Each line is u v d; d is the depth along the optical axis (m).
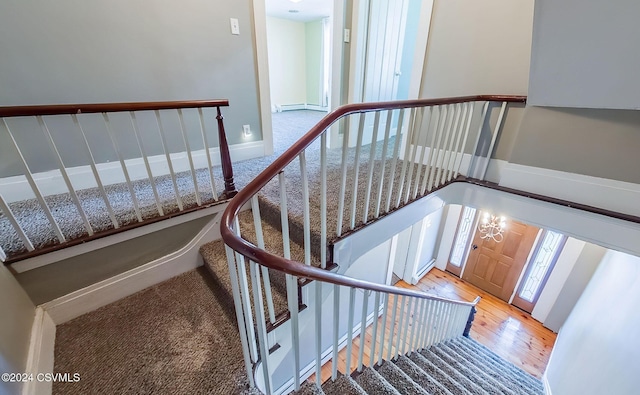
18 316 1.15
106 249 1.51
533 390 2.51
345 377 1.36
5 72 1.56
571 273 3.28
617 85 1.46
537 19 1.41
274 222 1.88
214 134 2.55
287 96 6.92
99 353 1.30
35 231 1.43
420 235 3.98
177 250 1.80
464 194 2.50
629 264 2.22
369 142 3.50
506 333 3.54
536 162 2.04
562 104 1.76
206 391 1.15
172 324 1.47
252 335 1.12
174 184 1.65
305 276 0.85
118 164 2.10
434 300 1.99
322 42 6.46
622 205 1.74
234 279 0.96
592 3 1.21
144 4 1.89
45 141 1.79
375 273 3.45
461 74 2.28
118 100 1.96
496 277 4.09
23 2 1.52
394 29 3.17
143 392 1.14
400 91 4.12
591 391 1.95
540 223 2.14
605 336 2.13
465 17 2.14
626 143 1.65
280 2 4.77
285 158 1.05
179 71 2.18
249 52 2.52
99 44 1.79
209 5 2.17
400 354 1.98
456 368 2.22
